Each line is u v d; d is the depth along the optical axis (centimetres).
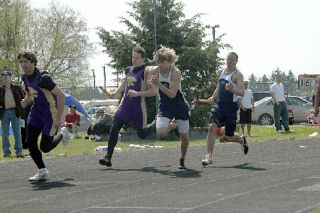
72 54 4738
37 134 746
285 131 2075
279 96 2056
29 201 572
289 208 482
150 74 825
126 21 2984
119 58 2909
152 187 650
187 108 836
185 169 845
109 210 500
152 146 1574
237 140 980
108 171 851
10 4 4500
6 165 1039
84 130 3133
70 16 4791
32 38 4631
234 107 892
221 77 895
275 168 818
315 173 743
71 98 2748
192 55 2809
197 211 482
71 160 1106
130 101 877
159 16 2970
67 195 607
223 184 657
